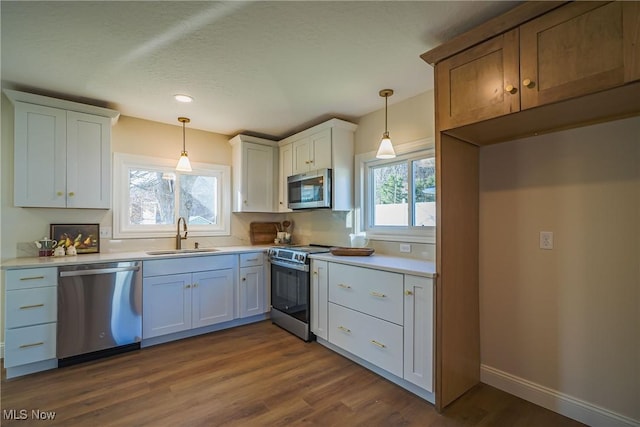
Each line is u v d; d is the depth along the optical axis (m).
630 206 1.66
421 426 1.79
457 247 2.08
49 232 2.86
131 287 2.73
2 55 2.05
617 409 1.70
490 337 2.23
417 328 2.04
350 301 2.55
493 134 2.00
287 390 2.15
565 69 1.40
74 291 2.48
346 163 3.27
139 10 1.61
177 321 2.99
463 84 1.78
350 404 2.00
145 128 3.38
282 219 4.42
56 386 2.18
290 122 3.48
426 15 1.67
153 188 3.47
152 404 1.98
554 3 1.41
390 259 2.65
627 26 1.25
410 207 2.82
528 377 2.04
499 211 2.18
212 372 2.39
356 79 2.43
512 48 1.57
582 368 1.82
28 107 2.57
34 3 1.54
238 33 1.83
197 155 3.74
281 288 3.42
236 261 3.38
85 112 2.81
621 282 1.69
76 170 2.77
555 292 1.93
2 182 2.66
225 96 2.75
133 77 2.38
